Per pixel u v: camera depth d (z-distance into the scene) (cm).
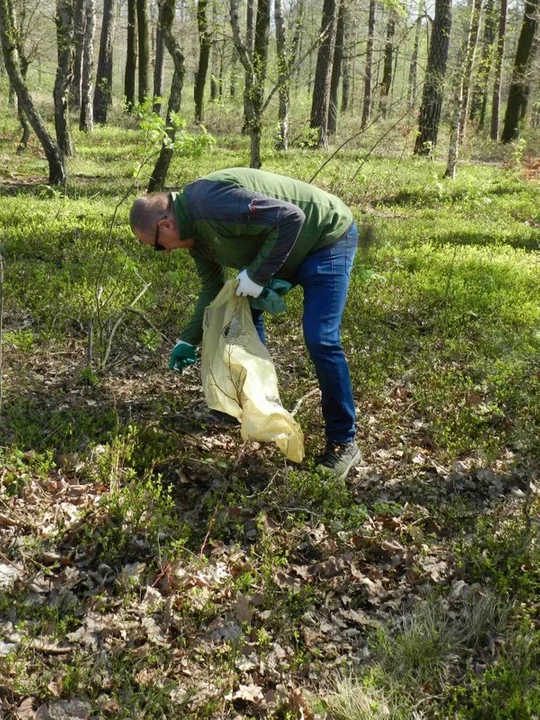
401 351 605
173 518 375
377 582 340
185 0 1409
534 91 3072
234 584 327
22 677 275
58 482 391
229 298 398
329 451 422
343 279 405
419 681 288
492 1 2588
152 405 483
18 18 1877
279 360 578
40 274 716
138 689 277
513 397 516
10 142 2022
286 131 2089
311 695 278
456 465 440
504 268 866
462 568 347
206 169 1642
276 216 357
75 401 484
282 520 380
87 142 2189
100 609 311
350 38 3275
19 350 550
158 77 3022
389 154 2127
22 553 334
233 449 441
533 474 428
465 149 2511
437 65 2064
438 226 1177
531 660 293
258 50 1725
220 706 273
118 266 747
